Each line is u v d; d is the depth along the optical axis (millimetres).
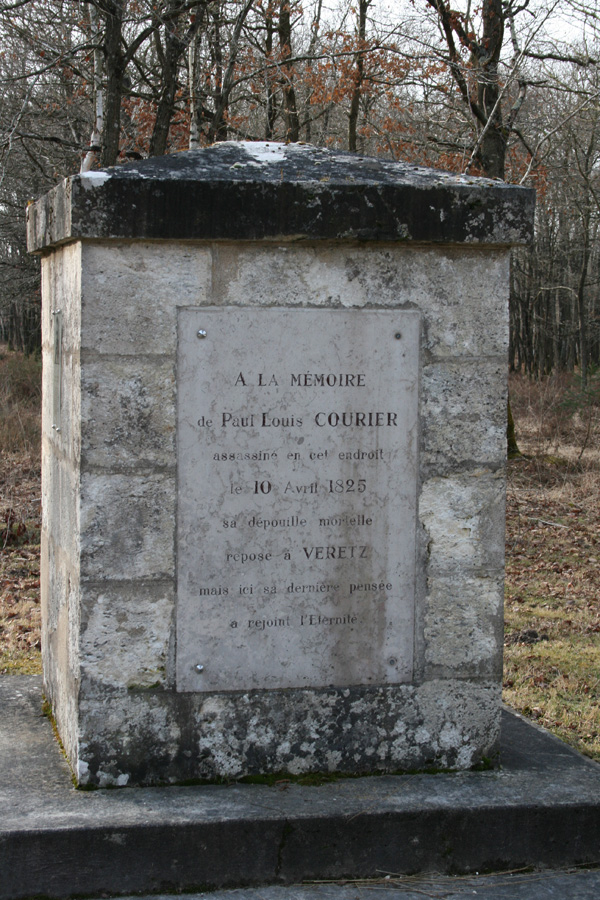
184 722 3295
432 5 12328
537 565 8578
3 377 16766
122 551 3225
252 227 3133
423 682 3436
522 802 3172
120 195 3062
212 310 3213
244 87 14602
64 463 3598
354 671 3393
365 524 3361
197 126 9938
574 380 18000
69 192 3064
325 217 3156
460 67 11531
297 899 2953
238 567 3299
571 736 4430
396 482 3365
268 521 3303
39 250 3920
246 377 3250
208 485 3260
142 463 3215
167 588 3262
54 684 3939
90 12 11062
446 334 3352
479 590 3445
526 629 6395
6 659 5340
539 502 11523
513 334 36812
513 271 30438
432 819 3109
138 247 3158
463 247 3328
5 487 10625
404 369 3336
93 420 3174
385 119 14930
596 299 32938
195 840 2982
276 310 3246
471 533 3424
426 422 3365
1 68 12211
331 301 3277
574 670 5508
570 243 29016
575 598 7430
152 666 3270
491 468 3418
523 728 3973
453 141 13977
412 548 3395
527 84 12336
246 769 3348
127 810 3062
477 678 3461
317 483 3320
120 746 3260
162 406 3213
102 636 3229
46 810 3051
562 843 3182
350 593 3371
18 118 10711
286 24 14227
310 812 3064
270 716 3350
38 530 9000
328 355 3287
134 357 3184
